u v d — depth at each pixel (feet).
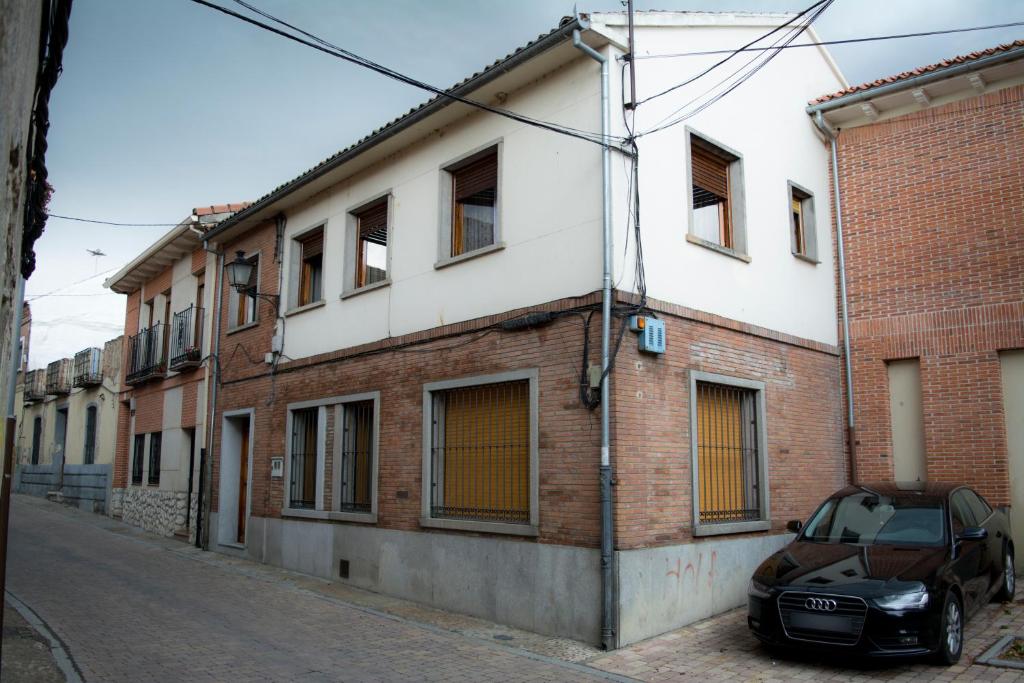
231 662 23.41
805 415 35.65
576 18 26.76
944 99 37.52
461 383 31.45
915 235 37.68
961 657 22.44
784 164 36.99
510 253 30.55
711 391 30.94
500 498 29.94
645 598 25.76
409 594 32.71
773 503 32.48
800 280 36.94
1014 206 35.06
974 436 35.09
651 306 27.73
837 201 40.16
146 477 61.11
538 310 28.73
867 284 38.83
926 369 36.68
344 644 25.63
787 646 22.26
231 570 41.04
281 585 36.63
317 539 39.06
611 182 27.30
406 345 34.68
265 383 45.37
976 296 35.65
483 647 25.20
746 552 30.55
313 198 43.55
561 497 26.91
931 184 37.47
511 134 31.35
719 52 32.96
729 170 34.14
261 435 45.21
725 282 31.91
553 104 29.68
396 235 36.70
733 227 33.65
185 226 53.16
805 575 22.81
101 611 30.50
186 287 58.39
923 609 20.88
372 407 37.22
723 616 28.60
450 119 34.09
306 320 42.57
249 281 48.83
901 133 38.68
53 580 37.42
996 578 27.43
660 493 27.07
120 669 22.57
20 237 8.39
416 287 34.99
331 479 38.68
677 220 29.81
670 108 30.27
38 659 23.25
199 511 50.03
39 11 8.94
